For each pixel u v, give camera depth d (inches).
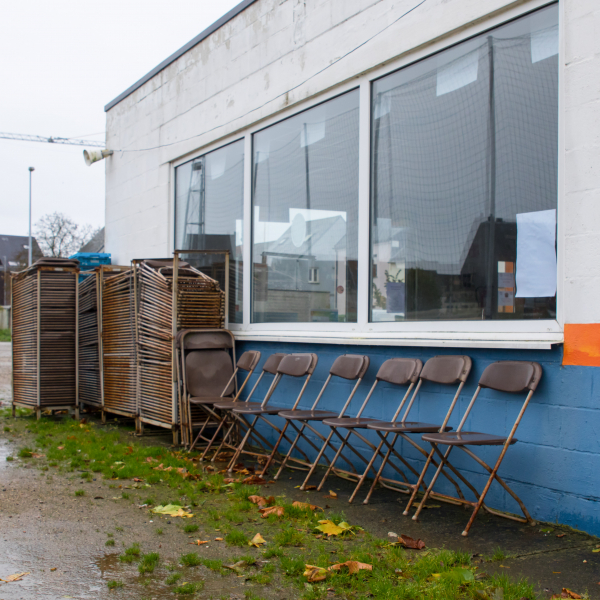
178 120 310.8
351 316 204.7
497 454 152.8
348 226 207.8
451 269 171.6
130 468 190.5
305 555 121.0
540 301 148.2
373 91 200.4
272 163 247.3
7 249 2250.2
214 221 285.3
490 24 162.1
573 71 141.2
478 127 165.9
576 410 136.3
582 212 138.0
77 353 297.9
